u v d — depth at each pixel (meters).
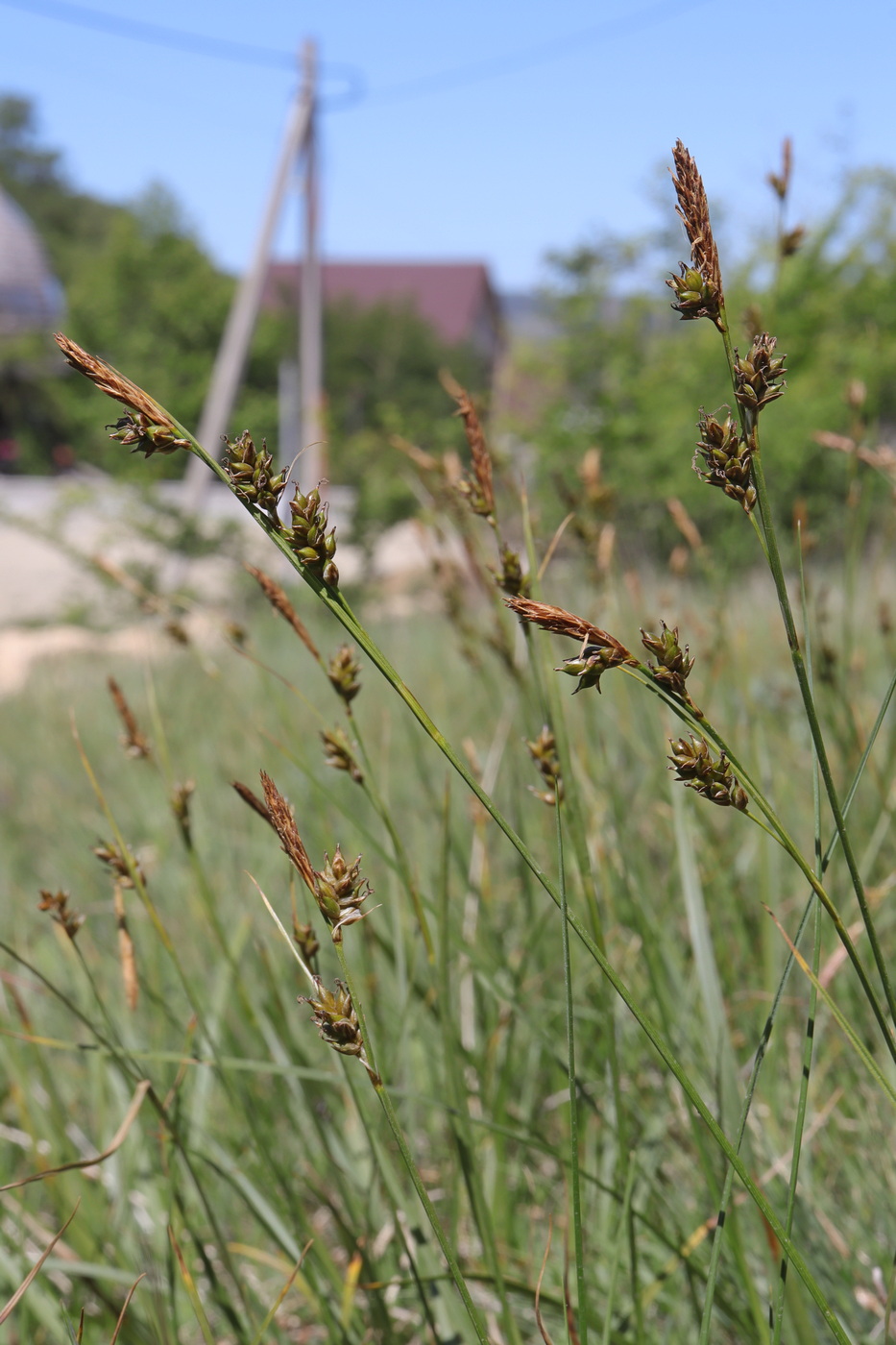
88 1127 0.74
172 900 1.06
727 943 0.64
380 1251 0.55
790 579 1.50
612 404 3.97
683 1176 0.58
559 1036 0.67
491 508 0.46
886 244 3.77
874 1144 0.55
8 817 1.56
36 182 24.42
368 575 4.38
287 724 0.62
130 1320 0.49
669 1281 0.51
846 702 0.66
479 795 0.35
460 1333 0.46
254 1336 0.47
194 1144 0.62
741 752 0.74
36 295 14.61
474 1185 0.46
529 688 0.65
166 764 0.53
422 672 1.81
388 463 4.52
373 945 0.71
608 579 0.68
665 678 0.34
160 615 0.64
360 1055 0.36
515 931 0.78
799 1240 0.49
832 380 3.37
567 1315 0.44
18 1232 0.57
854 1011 0.60
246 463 0.34
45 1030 0.82
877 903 0.65
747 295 3.73
